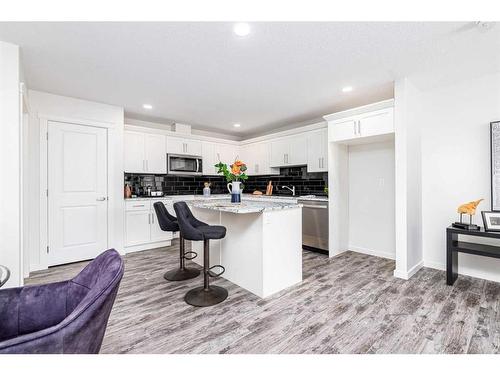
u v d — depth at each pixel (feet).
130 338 5.61
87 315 2.92
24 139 9.55
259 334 5.74
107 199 12.02
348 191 13.14
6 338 3.61
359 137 10.78
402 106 9.04
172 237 14.35
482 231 7.98
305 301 7.36
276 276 7.97
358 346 5.28
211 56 7.48
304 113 13.74
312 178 15.06
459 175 9.48
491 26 5.83
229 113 13.76
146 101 11.65
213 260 9.67
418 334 5.68
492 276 8.79
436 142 10.02
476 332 5.73
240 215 8.39
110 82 9.41
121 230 12.41
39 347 2.63
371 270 10.03
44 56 7.45
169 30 6.19
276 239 7.97
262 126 16.99
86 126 11.46
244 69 8.37
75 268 10.43
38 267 10.18
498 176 8.54
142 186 15.23
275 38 6.54
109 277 3.26
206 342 5.46
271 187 16.88
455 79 9.21
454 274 8.79
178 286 8.52
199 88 10.05
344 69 8.38
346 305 7.09
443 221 9.89
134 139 13.85
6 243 6.63
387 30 6.19
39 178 10.23
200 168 16.56
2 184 6.61
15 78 6.77
